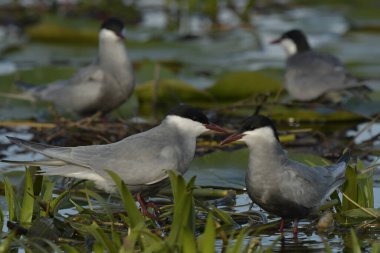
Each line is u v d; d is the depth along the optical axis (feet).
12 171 36.42
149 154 31.50
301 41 53.16
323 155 41.04
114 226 30.45
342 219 31.42
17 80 48.32
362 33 65.31
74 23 66.69
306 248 28.99
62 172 31.01
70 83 45.60
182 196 25.80
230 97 50.42
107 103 45.09
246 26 68.13
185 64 58.13
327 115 46.98
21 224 30.17
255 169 30.14
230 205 33.81
